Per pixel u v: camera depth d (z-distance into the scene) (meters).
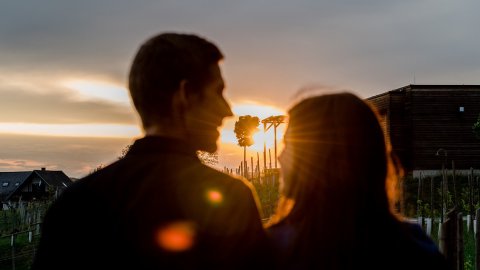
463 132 36.34
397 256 1.83
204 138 1.84
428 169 35.97
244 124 57.91
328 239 1.87
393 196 2.06
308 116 1.96
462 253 5.81
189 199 1.67
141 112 1.82
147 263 1.63
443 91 36.53
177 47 1.78
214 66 1.85
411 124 36.47
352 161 1.88
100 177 1.75
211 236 1.65
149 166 1.72
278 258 1.93
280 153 2.10
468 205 21.31
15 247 25.03
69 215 1.73
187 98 1.79
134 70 1.81
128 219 1.66
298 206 1.99
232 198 1.70
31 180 76.25
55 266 1.71
